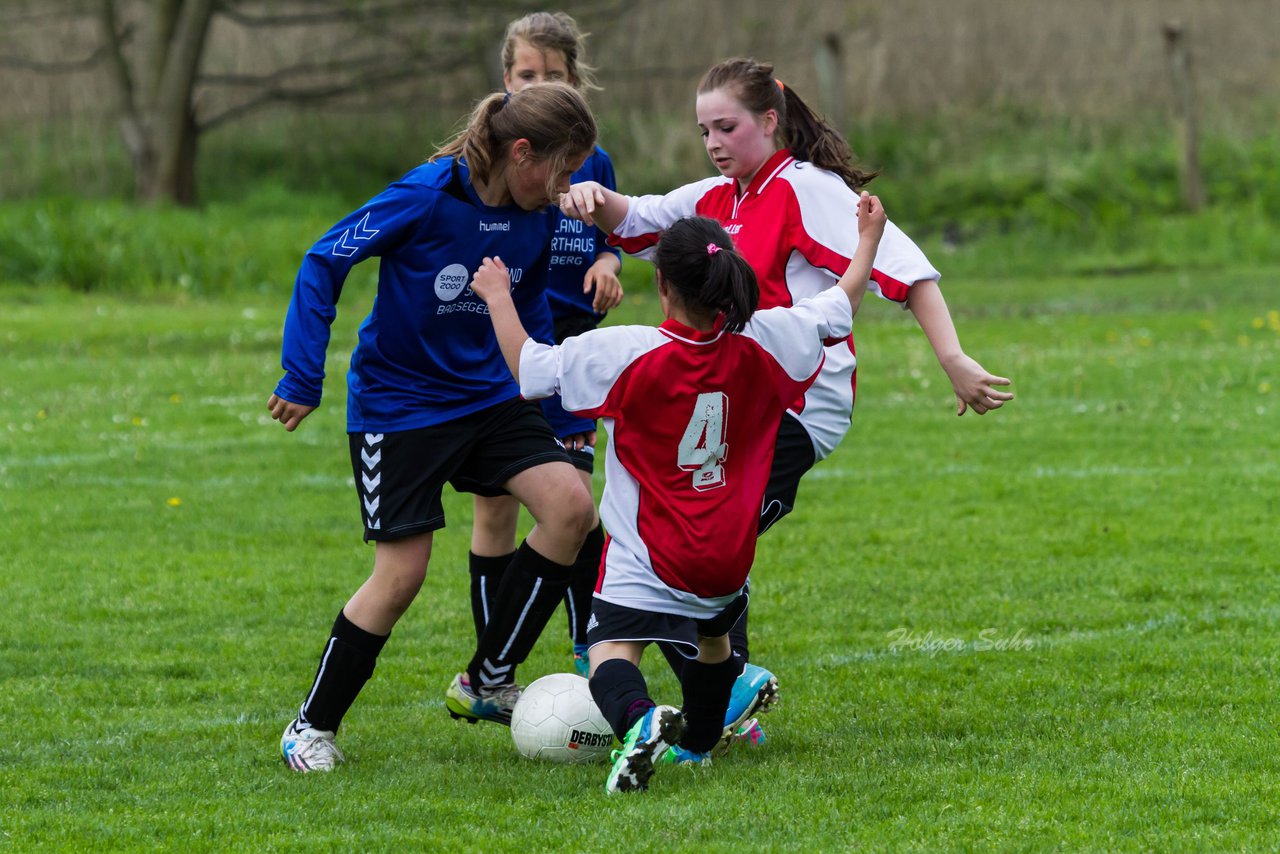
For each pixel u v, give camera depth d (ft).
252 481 103.71
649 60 325.42
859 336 182.29
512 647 50.67
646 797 44.16
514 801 44.78
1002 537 85.61
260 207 300.40
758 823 41.47
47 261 229.45
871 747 49.90
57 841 41.19
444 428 48.78
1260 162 298.97
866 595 73.87
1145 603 71.36
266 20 309.01
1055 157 297.74
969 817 41.60
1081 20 319.47
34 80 333.62
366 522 49.34
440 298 48.16
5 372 151.43
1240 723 51.72
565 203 49.37
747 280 42.16
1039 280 247.50
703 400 43.24
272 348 172.86
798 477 50.62
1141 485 99.35
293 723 49.80
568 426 59.93
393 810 43.78
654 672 61.62
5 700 57.36
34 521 90.58
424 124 341.41
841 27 321.93
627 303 211.82
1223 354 158.81
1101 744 49.29
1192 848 39.06
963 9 321.11
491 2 307.99
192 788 46.50
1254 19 325.21
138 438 119.24
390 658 64.54
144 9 325.62
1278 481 99.40
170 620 70.13
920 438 119.14
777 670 61.52
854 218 49.62
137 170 306.76
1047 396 137.90
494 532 56.03
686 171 300.81
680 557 43.52
